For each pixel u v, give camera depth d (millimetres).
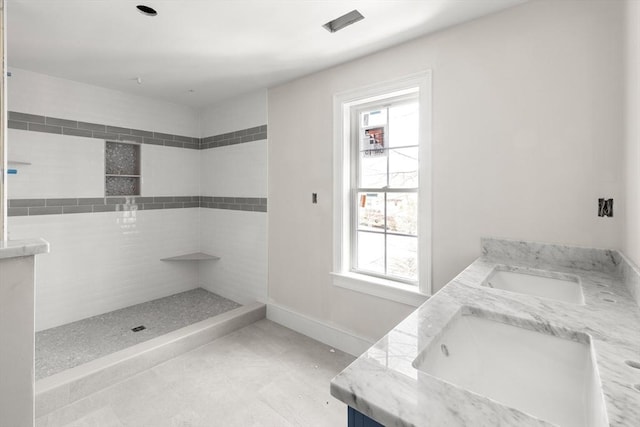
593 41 1491
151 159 3463
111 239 3191
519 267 1548
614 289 1204
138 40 2117
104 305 3156
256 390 2010
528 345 909
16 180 2621
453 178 1938
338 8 1742
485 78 1809
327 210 2619
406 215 2314
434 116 2008
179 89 3129
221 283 3654
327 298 2643
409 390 559
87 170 3008
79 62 2488
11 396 967
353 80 2412
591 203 1509
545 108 1626
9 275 955
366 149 2496
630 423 479
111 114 3143
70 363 2248
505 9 1736
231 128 3469
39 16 1823
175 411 1812
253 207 3248
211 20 1872
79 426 1688
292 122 2859
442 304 1025
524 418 484
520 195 1710
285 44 2162
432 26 1924
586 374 790
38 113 2717
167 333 2680
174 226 3689
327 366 2293
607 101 1460
